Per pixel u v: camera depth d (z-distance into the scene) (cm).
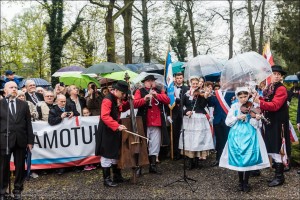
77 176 651
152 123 635
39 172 686
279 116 544
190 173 641
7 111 502
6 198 514
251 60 558
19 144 505
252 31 2408
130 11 1688
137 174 632
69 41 2314
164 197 513
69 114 690
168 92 668
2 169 499
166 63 664
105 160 566
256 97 529
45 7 1761
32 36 2573
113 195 529
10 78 845
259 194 515
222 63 846
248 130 518
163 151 774
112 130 554
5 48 2791
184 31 2480
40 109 695
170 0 2369
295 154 680
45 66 2605
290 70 2664
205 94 670
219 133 690
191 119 662
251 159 505
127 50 1688
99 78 911
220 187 554
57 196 534
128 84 569
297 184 554
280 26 2769
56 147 679
